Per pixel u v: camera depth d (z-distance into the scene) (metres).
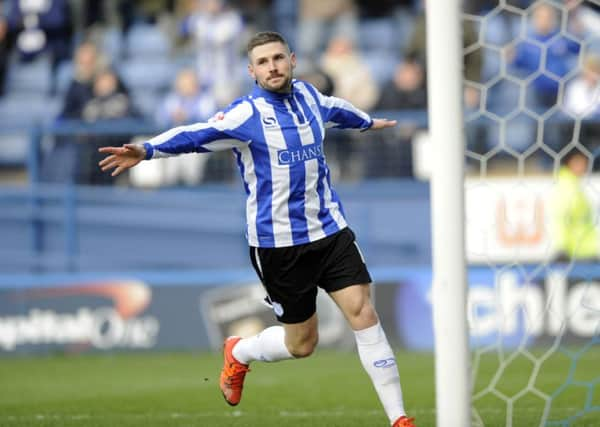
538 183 39.28
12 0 57.41
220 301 39.88
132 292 40.19
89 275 40.88
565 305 37.81
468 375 16.44
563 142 41.19
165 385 30.77
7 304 40.34
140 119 47.72
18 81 57.34
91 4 57.59
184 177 42.88
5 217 42.44
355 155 42.03
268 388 29.64
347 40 53.38
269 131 18.78
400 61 56.00
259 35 18.91
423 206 41.50
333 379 31.34
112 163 18.22
